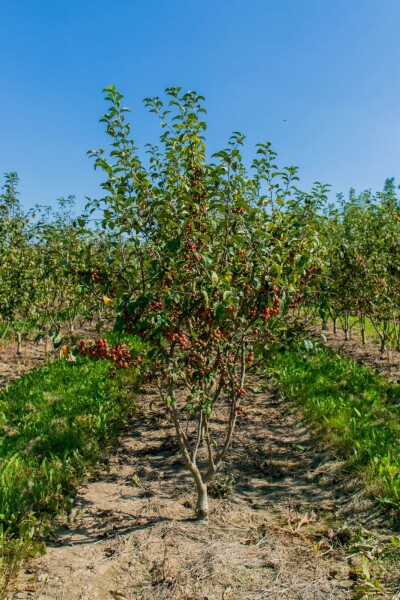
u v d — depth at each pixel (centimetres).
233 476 521
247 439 630
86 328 1608
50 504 443
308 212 493
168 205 358
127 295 354
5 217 1194
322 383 774
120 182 389
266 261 363
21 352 1251
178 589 329
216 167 358
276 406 767
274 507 452
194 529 408
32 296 1186
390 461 479
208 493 481
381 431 552
